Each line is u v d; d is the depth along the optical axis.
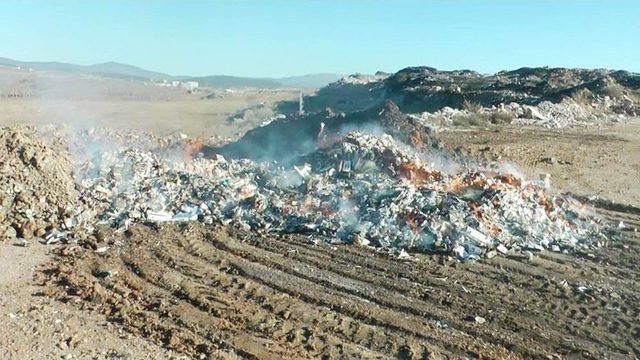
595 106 48.88
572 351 11.88
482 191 19.66
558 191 23.98
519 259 16.33
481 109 44.06
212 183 20.42
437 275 15.15
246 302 13.34
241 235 17.47
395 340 11.95
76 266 14.88
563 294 14.38
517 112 43.97
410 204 18.36
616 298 14.27
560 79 63.16
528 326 12.77
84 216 17.84
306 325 12.41
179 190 20.00
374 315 12.91
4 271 14.22
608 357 11.73
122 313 12.49
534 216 18.64
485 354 11.57
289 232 17.89
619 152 32.06
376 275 15.02
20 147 18.52
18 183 17.70
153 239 16.88
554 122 41.25
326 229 17.81
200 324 12.23
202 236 17.28
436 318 12.95
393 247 16.84
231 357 11.07
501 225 18.03
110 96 90.44
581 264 16.28
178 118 60.88
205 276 14.62
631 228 19.56
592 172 27.70
